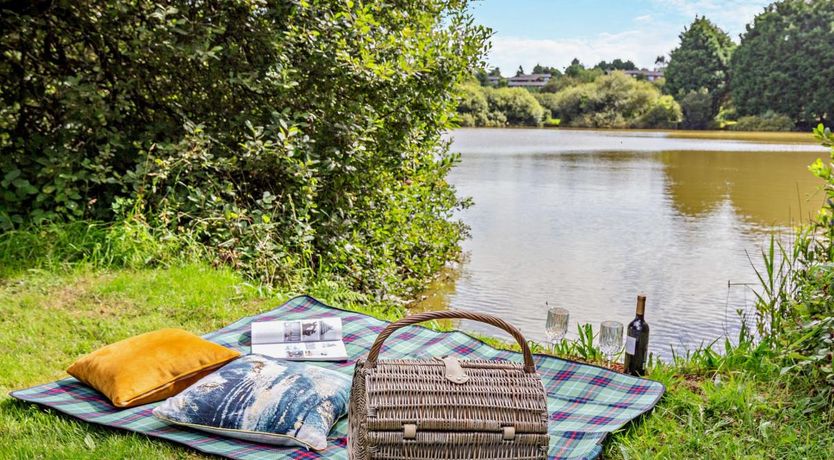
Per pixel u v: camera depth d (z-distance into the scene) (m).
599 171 21.53
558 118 67.81
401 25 7.82
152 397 3.03
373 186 7.46
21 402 3.03
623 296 7.55
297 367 3.09
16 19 6.00
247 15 6.36
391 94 7.02
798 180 19.36
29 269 4.93
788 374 3.52
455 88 7.99
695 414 3.14
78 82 5.80
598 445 2.76
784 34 59.25
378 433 2.25
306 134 6.67
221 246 5.59
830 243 4.04
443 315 2.49
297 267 6.11
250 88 6.14
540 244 10.30
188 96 6.71
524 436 2.30
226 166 5.95
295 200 6.36
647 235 11.08
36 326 4.03
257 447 2.71
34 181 5.80
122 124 6.46
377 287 7.04
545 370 3.60
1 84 6.28
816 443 2.91
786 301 4.13
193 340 3.30
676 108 65.19
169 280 4.98
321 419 2.79
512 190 16.58
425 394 2.33
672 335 6.25
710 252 9.82
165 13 5.74
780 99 60.22
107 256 5.23
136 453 2.62
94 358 3.15
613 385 3.42
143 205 5.59
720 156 28.25
